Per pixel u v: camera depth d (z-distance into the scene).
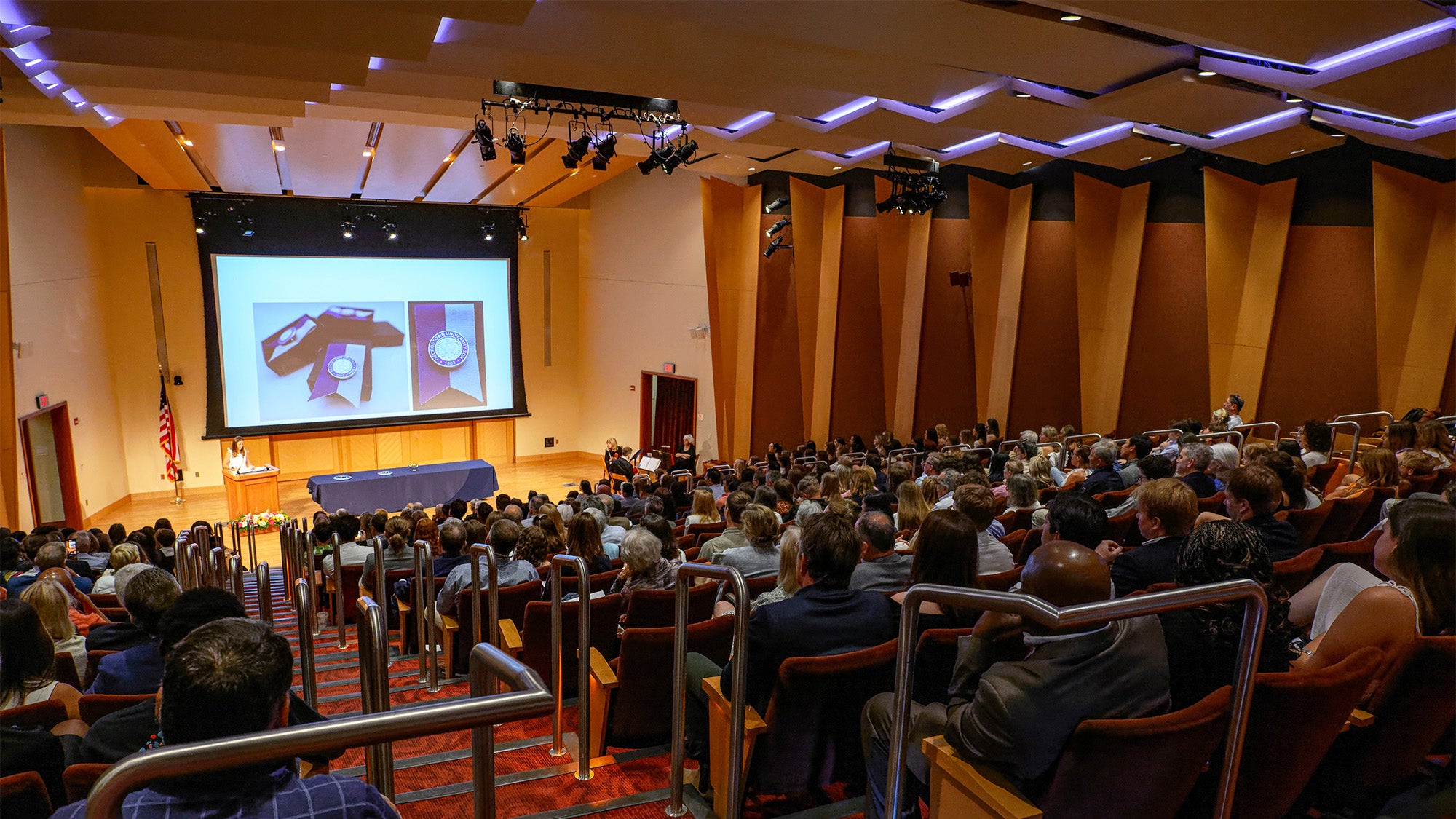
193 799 1.35
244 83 8.48
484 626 5.39
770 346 17.47
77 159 16.80
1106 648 2.01
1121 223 14.38
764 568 4.65
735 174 16.78
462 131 13.19
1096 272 14.53
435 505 18.00
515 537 5.49
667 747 3.95
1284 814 2.30
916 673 2.76
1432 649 2.21
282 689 1.47
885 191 15.83
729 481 11.64
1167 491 3.32
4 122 9.90
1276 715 2.03
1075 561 2.06
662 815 3.17
